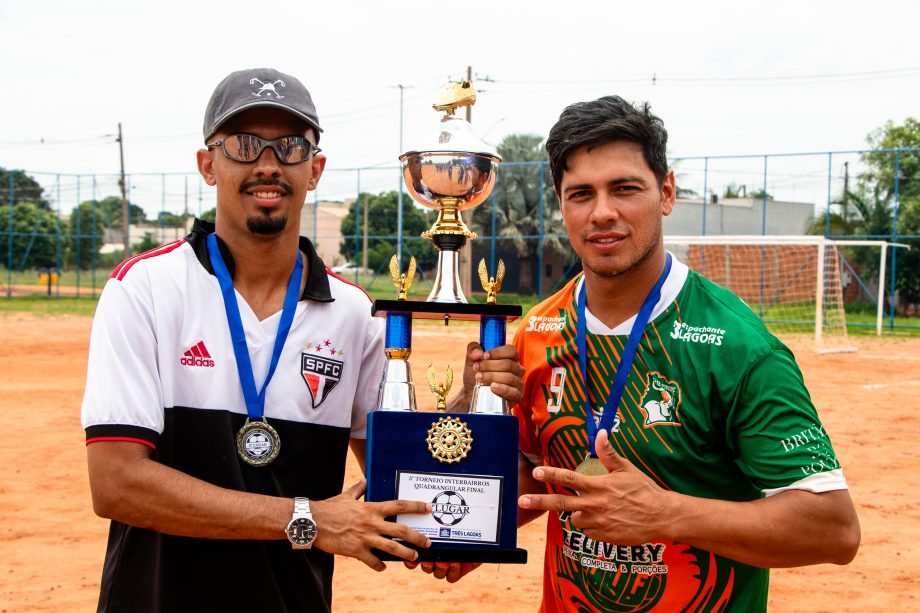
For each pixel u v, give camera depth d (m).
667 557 2.60
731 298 2.66
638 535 2.36
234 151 2.72
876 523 7.35
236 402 2.77
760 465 2.46
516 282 45.34
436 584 6.00
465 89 3.00
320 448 2.88
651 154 2.54
